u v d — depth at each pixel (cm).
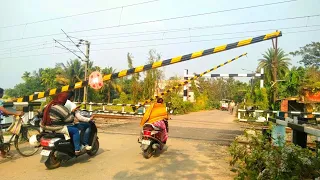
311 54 4919
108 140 913
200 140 955
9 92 7144
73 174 532
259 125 1491
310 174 379
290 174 386
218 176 533
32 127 750
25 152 675
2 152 628
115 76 643
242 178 459
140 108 1808
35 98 677
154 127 675
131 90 2870
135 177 519
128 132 1108
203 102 4659
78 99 4312
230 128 1337
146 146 664
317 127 442
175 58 617
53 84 5209
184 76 2248
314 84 1569
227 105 4797
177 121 1706
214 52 611
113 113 1836
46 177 510
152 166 600
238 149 530
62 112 579
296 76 2100
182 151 766
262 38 608
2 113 637
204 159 673
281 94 2092
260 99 2019
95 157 675
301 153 399
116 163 619
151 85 2770
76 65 4803
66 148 583
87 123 652
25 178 502
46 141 558
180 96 2852
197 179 512
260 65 3894
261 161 452
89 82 630
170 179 510
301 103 1512
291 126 517
